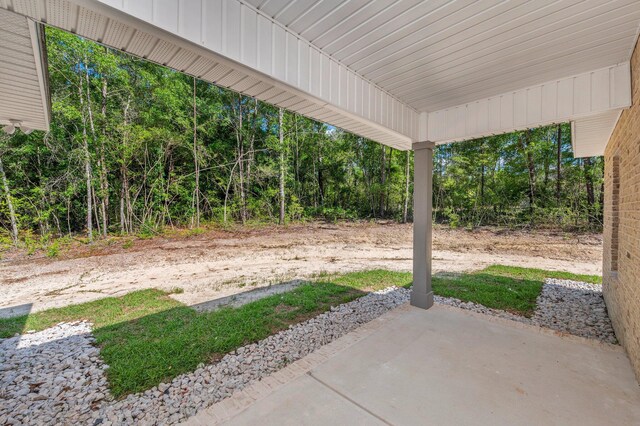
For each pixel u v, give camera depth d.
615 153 3.50
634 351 2.36
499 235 10.40
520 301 4.40
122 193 10.08
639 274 2.25
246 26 1.92
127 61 10.14
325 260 8.37
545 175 10.65
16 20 1.58
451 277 6.20
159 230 10.57
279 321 3.79
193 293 5.37
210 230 11.16
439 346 2.83
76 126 9.26
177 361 2.74
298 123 13.65
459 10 1.88
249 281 6.21
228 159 12.42
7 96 2.76
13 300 5.11
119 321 3.92
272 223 12.50
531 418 1.84
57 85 9.13
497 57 2.48
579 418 1.84
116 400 2.22
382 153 14.25
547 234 9.83
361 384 2.23
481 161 11.65
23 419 2.02
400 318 3.55
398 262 8.13
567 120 2.88
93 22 1.52
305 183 14.35
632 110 2.49
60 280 6.38
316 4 1.89
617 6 1.81
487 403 2.00
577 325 3.52
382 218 14.44
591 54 2.40
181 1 1.62
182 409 2.09
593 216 9.45
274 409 1.95
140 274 6.86
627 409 1.91
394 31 2.15
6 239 8.44
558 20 1.96
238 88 2.37
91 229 9.39
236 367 2.65
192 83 11.72
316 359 2.61
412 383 2.24
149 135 9.95
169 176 11.02
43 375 2.58
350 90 2.75
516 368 2.43
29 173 9.19
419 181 3.89
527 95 3.05
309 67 2.36
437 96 3.33
